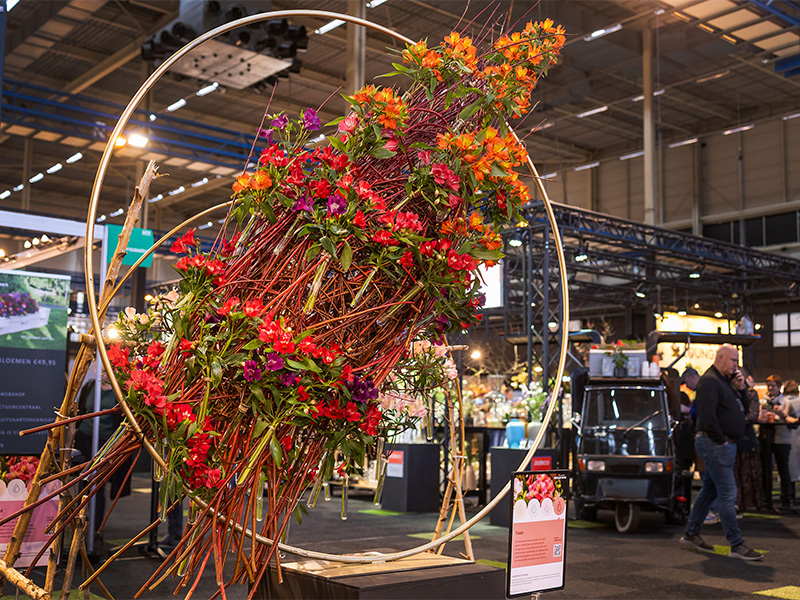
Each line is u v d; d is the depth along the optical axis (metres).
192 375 1.74
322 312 1.91
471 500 9.32
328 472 1.89
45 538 2.65
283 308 1.86
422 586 2.14
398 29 17.47
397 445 8.75
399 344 2.04
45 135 14.65
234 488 1.79
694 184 24.66
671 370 8.62
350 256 1.85
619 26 15.55
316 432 1.94
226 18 10.03
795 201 22.44
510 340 11.70
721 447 5.86
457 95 2.03
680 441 8.24
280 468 1.87
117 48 18.19
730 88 22.28
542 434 2.56
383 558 2.23
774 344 22.78
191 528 1.81
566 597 4.52
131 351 1.92
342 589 2.08
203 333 1.76
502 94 2.08
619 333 24.78
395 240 1.89
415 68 2.10
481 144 2.03
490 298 12.41
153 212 26.17
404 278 1.96
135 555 5.40
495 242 2.05
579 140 25.92
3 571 1.87
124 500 9.02
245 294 1.88
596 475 7.47
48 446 1.95
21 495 2.63
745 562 5.70
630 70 20.62
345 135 1.96
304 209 1.86
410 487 8.55
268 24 10.34
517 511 2.47
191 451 1.71
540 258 14.65
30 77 19.30
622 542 6.70
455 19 16.81
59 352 5.01
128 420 1.71
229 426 1.82
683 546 6.46
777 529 7.52
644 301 22.94
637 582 4.96
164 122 17.47
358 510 8.70
